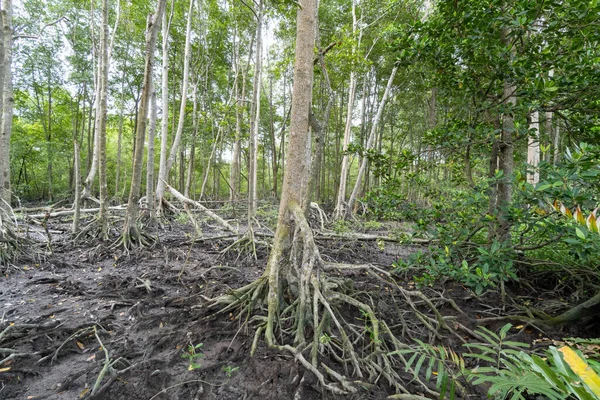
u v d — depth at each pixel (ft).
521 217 10.91
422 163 17.21
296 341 9.17
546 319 11.68
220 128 55.67
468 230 14.14
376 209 17.24
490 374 8.92
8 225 18.95
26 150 60.70
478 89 14.85
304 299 9.97
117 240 21.21
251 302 10.85
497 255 12.01
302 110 11.60
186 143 55.47
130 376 7.97
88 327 10.15
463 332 11.32
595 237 9.05
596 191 10.32
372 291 13.61
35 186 70.95
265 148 82.28
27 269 16.90
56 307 12.23
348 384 7.37
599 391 3.13
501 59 12.54
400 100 62.28
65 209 35.76
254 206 36.63
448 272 12.55
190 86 64.49
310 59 11.71
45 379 7.92
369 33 42.01
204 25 51.34
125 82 61.62
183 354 8.87
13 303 12.48
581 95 11.67
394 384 7.59
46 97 68.39
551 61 11.99
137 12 42.45
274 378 7.95
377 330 8.79
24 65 55.47
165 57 32.86
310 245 10.33
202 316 11.04
